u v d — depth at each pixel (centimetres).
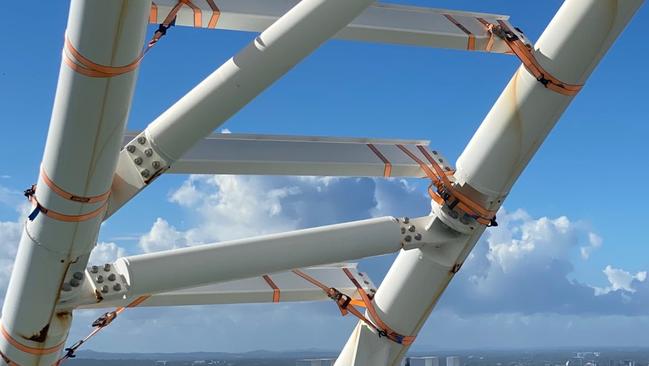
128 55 685
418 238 1040
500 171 1002
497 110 997
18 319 909
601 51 936
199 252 948
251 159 1017
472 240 1061
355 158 1057
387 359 1155
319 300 1178
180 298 1095
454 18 1026
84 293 916
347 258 1002
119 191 852
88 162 752
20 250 860
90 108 711
